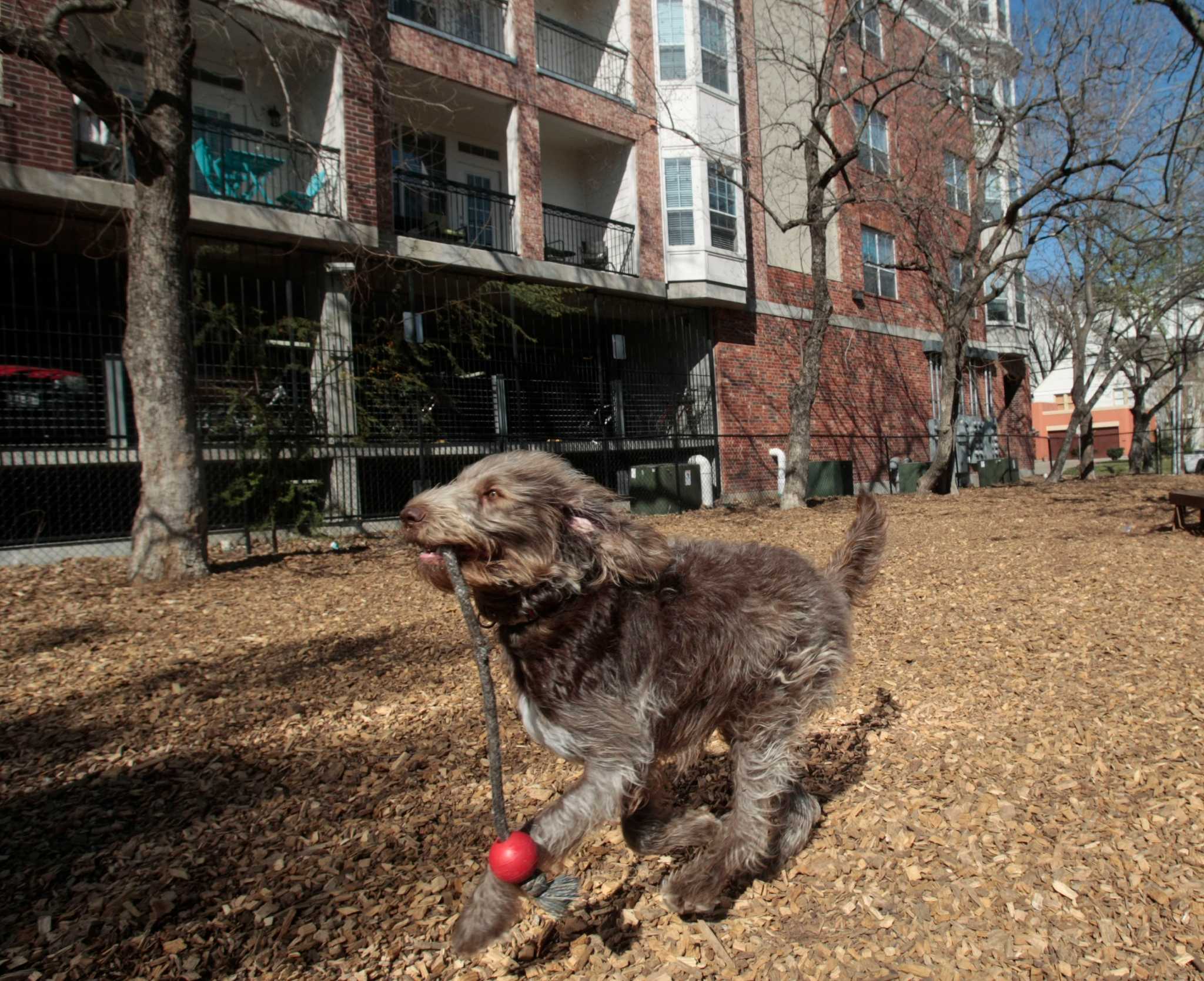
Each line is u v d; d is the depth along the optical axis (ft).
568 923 10.48
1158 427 106.93
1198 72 41.11
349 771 14.87
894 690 18.38
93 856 12.04
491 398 54.03
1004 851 11.44
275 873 11.60
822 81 54.70
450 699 18.42
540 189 55.31
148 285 29.68
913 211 64.39
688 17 62.08
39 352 36.94
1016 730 15.66
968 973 9.14
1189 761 13.85
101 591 28.53
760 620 10.46
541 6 61.62
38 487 38.42
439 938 10.12
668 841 10.80
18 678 19.76
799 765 11.29
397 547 39.11
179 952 9.92
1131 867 10.83
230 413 39.09
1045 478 96.37
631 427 61.41
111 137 39.52
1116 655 20.02
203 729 16.74
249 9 38.04
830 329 75.46
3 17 31.40
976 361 99.86
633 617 9.56
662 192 62.49
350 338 45.27
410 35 48.96
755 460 67.00
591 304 61.26
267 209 41.27
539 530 8.93
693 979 9.33
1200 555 33.01
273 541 38.32
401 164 53.93
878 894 10.69
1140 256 77.41
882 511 12.51
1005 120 59.41
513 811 13.23
